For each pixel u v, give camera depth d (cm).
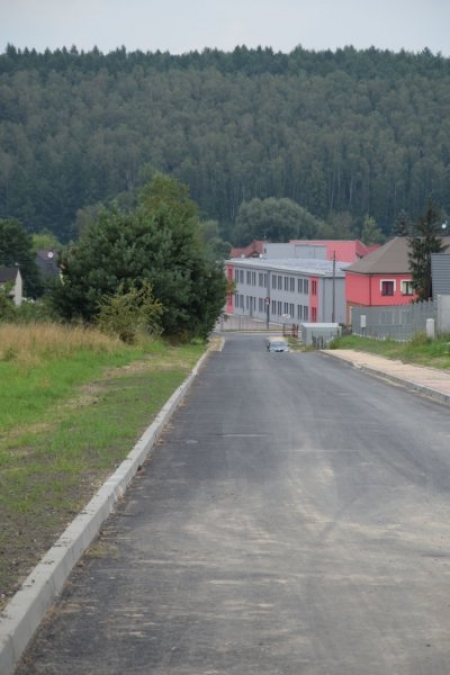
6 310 5659
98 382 2733
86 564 865
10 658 605
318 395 2556
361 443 1638
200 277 5831
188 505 1129
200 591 782
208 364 4175
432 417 2041
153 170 19462
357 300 10581
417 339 4591
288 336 10531
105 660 628
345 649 646
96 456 1382
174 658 631
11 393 2247
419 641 661
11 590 727
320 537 973
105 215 5694
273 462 1438
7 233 11812
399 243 10488
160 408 2033
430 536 977
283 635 675
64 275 5497
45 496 1091
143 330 4722
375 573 839
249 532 993
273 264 13400
